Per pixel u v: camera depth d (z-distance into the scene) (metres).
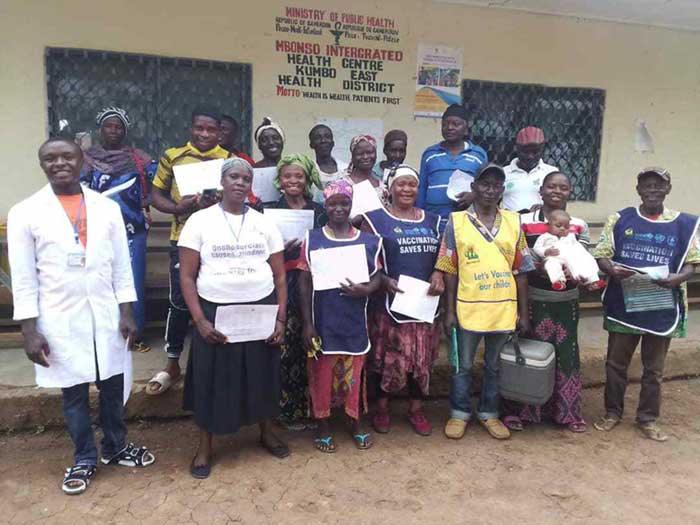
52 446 3.40
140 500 2.86
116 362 2.96
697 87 6.18
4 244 4.33
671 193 6.30
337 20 5.11
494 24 5.51
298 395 3.61
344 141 5.29
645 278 3.53
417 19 5.31
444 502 2.93
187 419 3.80
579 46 5.76
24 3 4.39
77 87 4.61
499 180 3.38
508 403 3.78
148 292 4.66
